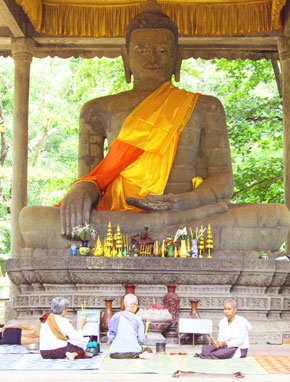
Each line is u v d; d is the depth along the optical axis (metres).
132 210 14.84
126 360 9.12
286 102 16.70
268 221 13.80
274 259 13.26
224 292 12.91
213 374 7.74
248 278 12.97
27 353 10.16
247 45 18.33
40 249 13.80
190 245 13.28
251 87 23.89
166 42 16.23
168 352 10.41
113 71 27.28
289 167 16.48
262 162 22.86
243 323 9.55
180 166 15.49
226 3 17.44
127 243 13.52
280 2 16.12
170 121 15.52
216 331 12.27
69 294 12.84
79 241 13.90
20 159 16.67
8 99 29.94
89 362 8.85
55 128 28.72
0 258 29.81
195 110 15.89
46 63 30.75
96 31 17.48
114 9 17.52
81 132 16.42
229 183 15.27
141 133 15.34
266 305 12.84
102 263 12.72
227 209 14.13
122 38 17.62
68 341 9.36
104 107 16.27
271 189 22.72
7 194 27.42
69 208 13.93
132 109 15.91
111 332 9.40
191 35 17.47
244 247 13.82
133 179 15.18
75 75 27.45
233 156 23.58
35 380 7.29
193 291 12.90
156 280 12.80
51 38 17.52
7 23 16.36
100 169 15.39
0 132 27.05
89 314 10.96
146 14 16.41
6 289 25.95
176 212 14.04
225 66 23.97
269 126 21.59
